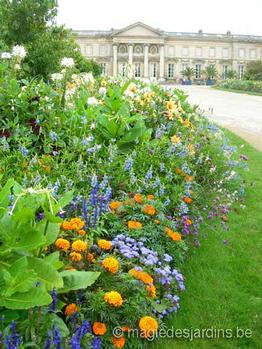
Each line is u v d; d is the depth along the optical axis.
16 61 9.17
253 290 4.23
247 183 7.68
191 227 5.05
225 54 87.75
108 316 3.07
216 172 6.74
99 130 6.36
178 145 6.16
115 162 5.32
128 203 4.45
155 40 82.75
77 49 33.22
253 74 68.94
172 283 3.76
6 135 5.77
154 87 9.34
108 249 3.70
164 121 7.68
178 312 3.75
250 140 12.96
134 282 3.26
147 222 4.30
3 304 2.64
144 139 6.30
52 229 3.18
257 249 5.14
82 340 2.77
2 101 6.09
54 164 5.10
